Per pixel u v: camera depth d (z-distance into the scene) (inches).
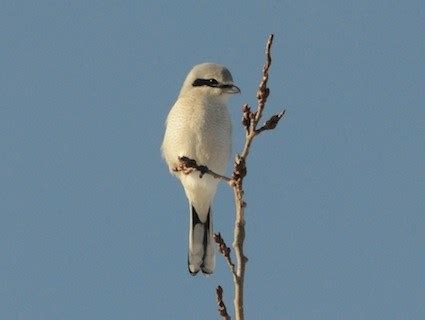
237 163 295.9
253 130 292.8
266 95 290.8
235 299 289.4
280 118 294.2
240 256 292.7
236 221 295.1
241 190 296.7
